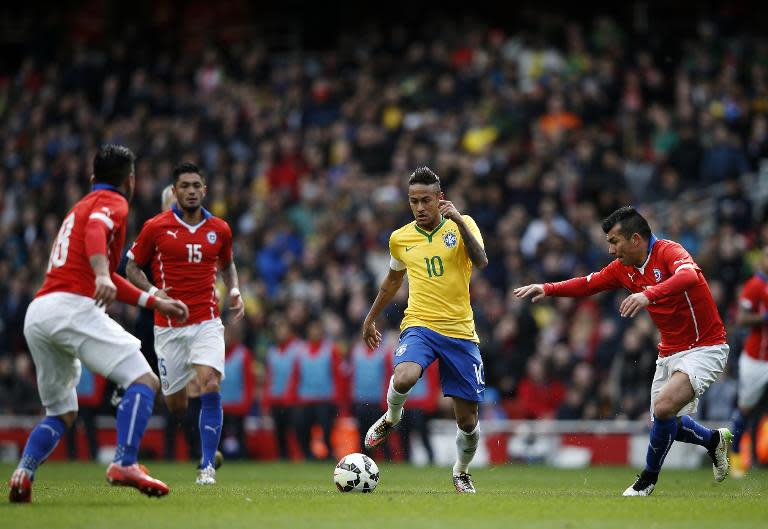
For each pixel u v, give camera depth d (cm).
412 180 3028
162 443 5944
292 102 8831
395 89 8519
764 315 4522
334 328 6072
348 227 7306
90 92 9344
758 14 9200
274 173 8162
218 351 3416
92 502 2589
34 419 6328
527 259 6712
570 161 7350
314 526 2159
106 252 2412
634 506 2636
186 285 3409
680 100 7900
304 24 10531
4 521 2173
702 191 7181
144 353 3891
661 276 2992
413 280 3077
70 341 2453
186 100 9162
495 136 7862
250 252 7306
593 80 8188
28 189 8544
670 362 3047
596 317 6238
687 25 9100
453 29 9331
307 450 5812
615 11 9631
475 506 2594
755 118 7662
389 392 3039
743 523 2302
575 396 5772
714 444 3334
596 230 6794
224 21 10581
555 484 3828
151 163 8306
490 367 6066
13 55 10706
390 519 2294
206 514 2345
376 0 10375
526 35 8925
